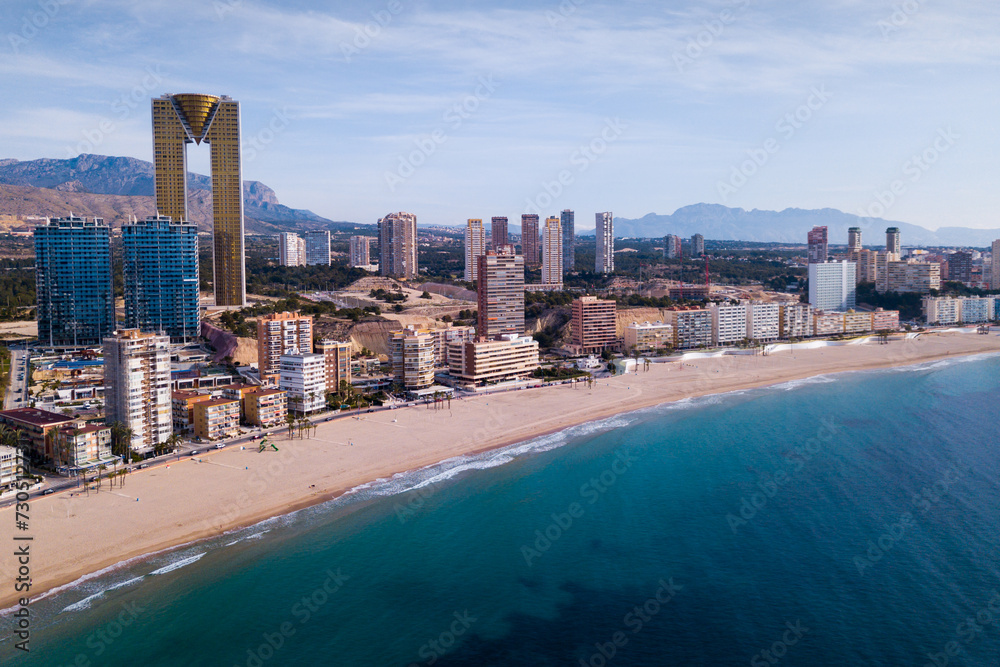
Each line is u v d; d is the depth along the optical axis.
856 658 99.75
